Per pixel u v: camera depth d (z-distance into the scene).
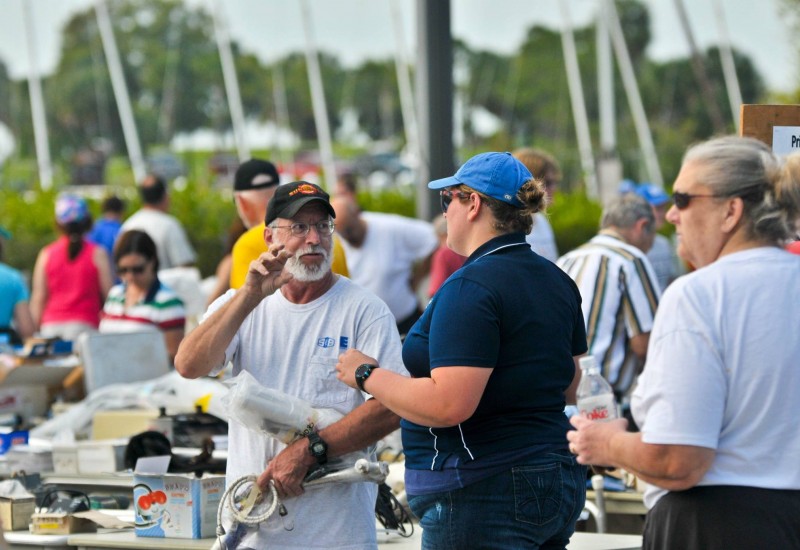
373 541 8.20
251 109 147.88
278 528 8.01
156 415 12.99
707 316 6.00
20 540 10.12
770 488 6.00
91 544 9.89
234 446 8.34
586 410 7.46
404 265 18.75
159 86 142.25
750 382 5.97
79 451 11.84
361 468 7.86
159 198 20.70
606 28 64.44
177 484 9.75
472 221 7.49
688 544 6.15
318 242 7.98
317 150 143.38
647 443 6.02
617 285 11.54
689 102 126.12
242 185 12.46
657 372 6.04
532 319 7.21
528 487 7.16
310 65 66.69
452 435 7.27
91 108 139.00
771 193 6.11
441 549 7.34
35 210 32.06
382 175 100.62
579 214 35.91
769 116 8.48
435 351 7.10
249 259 10.46
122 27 145.12
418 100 19.44
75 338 18.95
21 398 15.14
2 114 136.00
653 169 64.00
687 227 6.28
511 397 7.18
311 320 8.16
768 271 6.05
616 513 11.34
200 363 7.98
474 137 150.75
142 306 15.69
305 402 7.98
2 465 12.33
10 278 17.75
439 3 19.16
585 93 136.25
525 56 148.00
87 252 19.20
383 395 7.32
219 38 68.75
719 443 6.07
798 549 6.00
